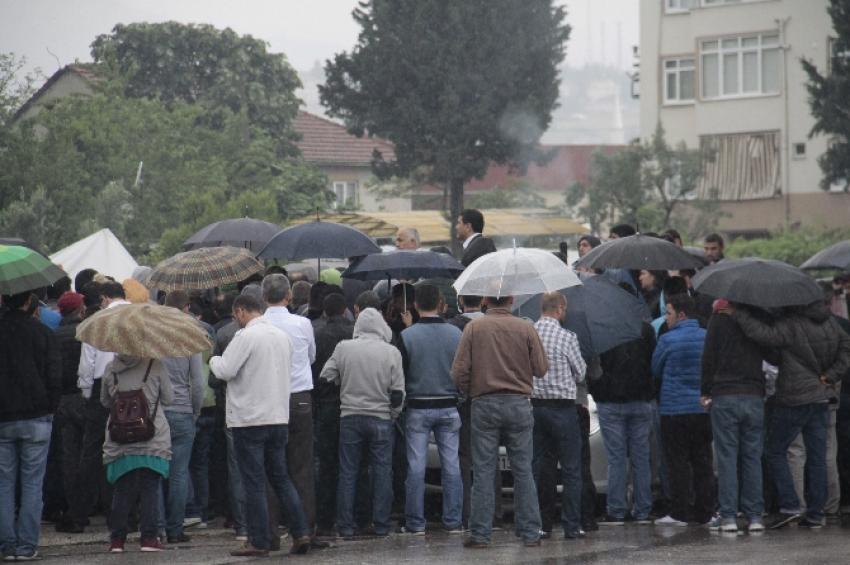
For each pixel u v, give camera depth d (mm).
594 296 19828
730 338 19547
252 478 17766
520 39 83625
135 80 101250
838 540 18656
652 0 95812
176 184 63438
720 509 19781
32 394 17547
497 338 18078
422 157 84250
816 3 89938
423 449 20188
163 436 17969
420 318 20406
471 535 18297
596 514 22453
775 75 91438
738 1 92562
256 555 17719
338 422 20203
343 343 19812
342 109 86312
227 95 99750
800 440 21453
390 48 83562
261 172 80188
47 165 57219
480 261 18484
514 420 18047
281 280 19031
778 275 19562
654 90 95875
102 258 31516
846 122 78375
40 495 17781
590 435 21750
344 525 19812
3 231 52875
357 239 23641
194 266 20422
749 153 91938
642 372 20625
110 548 18078
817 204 89812
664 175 83438
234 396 17750
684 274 23703
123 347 17172
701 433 20484
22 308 17750
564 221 70750
